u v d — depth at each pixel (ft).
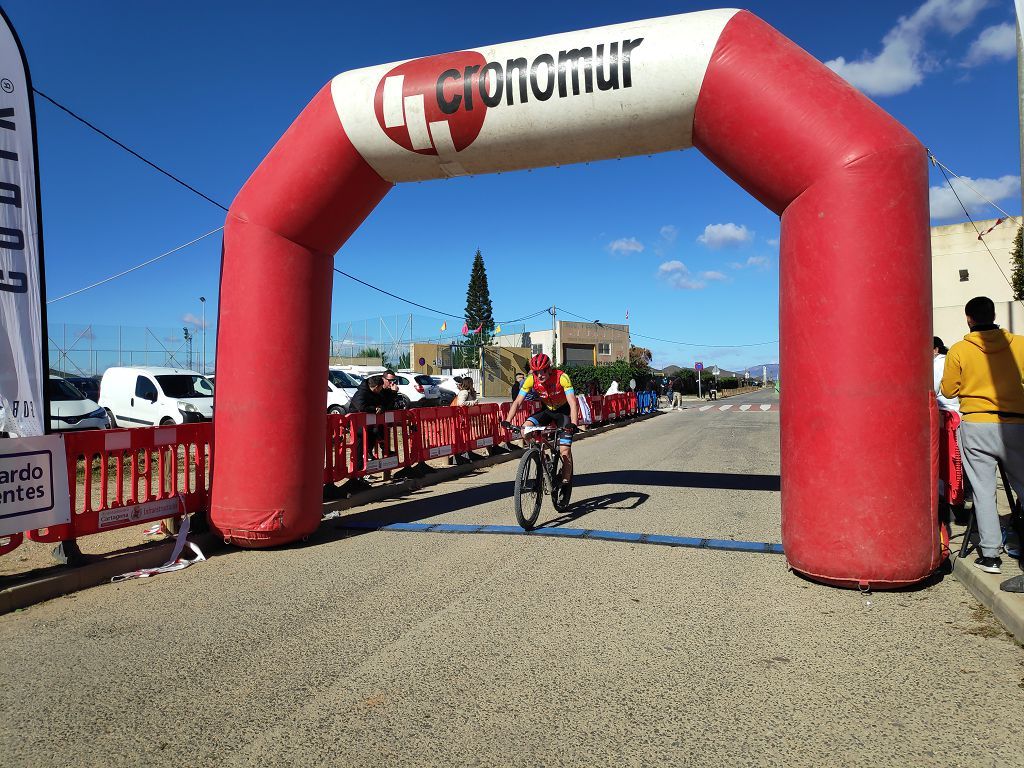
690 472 32.37
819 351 13.99
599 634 12.00
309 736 8.70
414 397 67.00
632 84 15.96
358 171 18.51
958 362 13.99
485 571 16.03
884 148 13.64
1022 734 8.40
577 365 172.45
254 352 18.11
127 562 16.69
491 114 17.11
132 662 11.18
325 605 13.87
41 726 9.10
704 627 12.25
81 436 16.31
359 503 25.76
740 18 15.71
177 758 8.25
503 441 41.01
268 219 18.22
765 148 14.75
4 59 15.37
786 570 15.72
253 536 18.11
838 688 9.78
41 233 15.79
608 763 7.96
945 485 16.16
